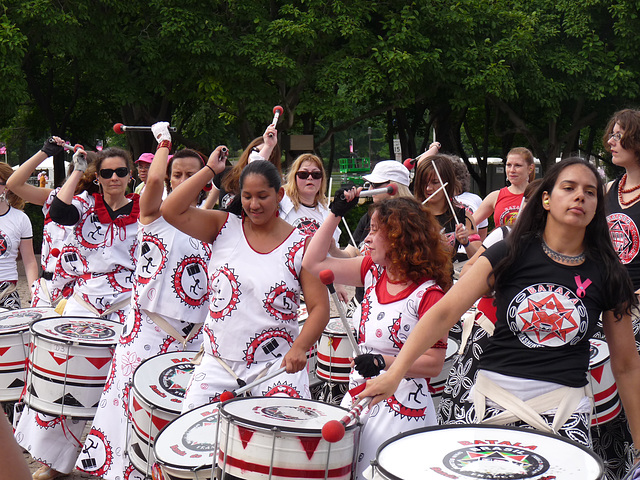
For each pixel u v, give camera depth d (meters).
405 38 16.42
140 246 4.30
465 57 16.98
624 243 4.05
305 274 3.50
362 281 3.44
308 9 16.59
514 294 2.88
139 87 16.58
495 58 17.47
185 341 4.33
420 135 24.91
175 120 23.73
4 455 1.14
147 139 19.05
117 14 15.62
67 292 5.29
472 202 6.43
